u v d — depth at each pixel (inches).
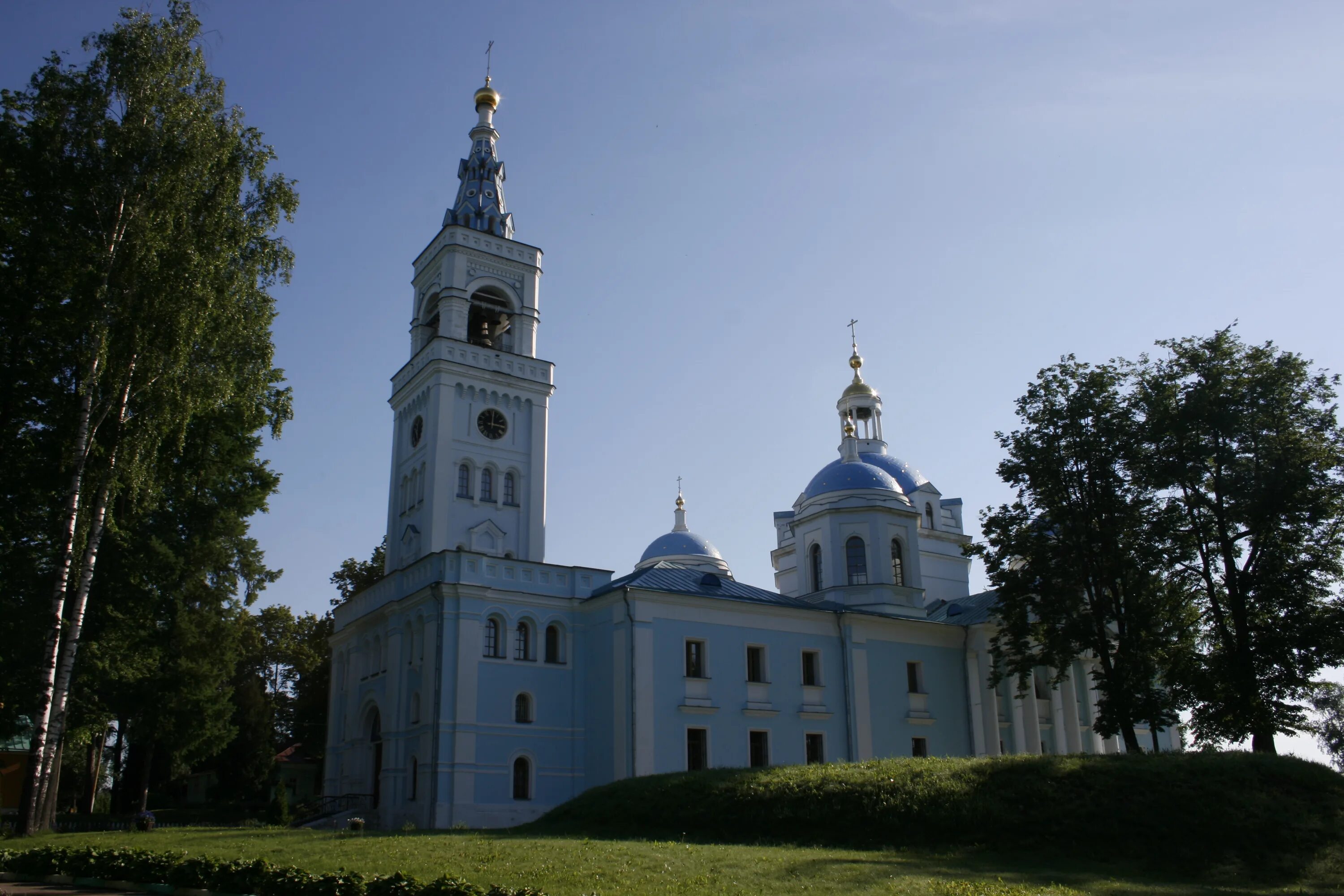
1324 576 1513.3
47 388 1382.9
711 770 1392.7
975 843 1025.5
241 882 730.8
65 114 1253.1
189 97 1311.5
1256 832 1003.9
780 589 2898.6
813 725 1989.4
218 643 1873.8
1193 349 1657.2
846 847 1047.6
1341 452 1518.2
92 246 1218.0
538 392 2123.5
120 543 1588.3
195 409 1301.7
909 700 2148.1
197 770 3213.6
